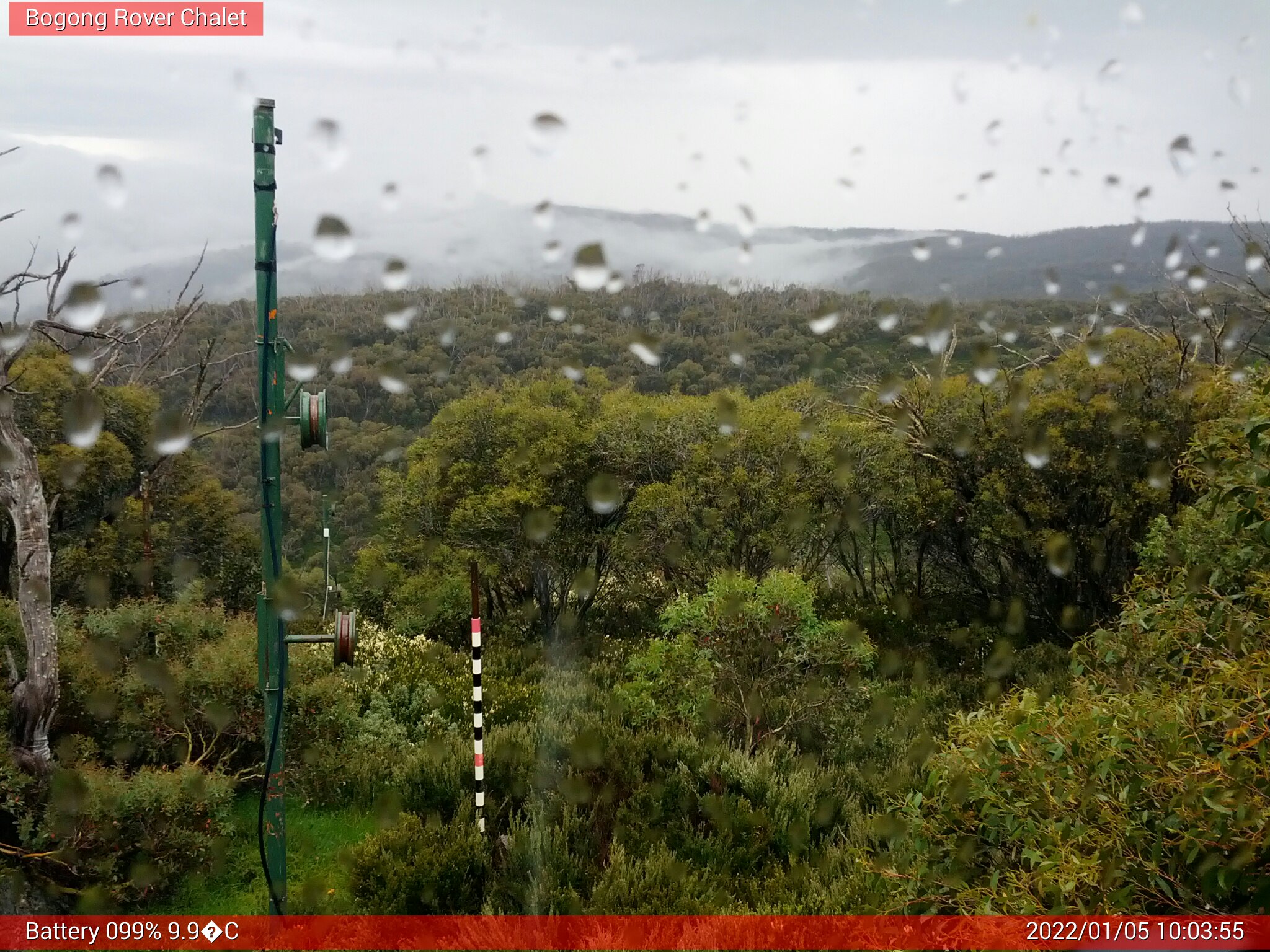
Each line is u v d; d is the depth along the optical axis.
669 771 6.20
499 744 6.49
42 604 4.93
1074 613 11.28
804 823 5.55
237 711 6.37
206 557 12.09
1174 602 3.67
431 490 13.54
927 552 14.21
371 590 13.77
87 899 4.74
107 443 10.47
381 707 8.01
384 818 5.72
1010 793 3.21
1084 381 11.40
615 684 9.22
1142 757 2.81
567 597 13.65
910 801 3.62
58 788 4.86
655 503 11.78
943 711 8.67
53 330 5.32
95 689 6.03
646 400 13.73
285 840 4.32
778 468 11.95
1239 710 2.67
